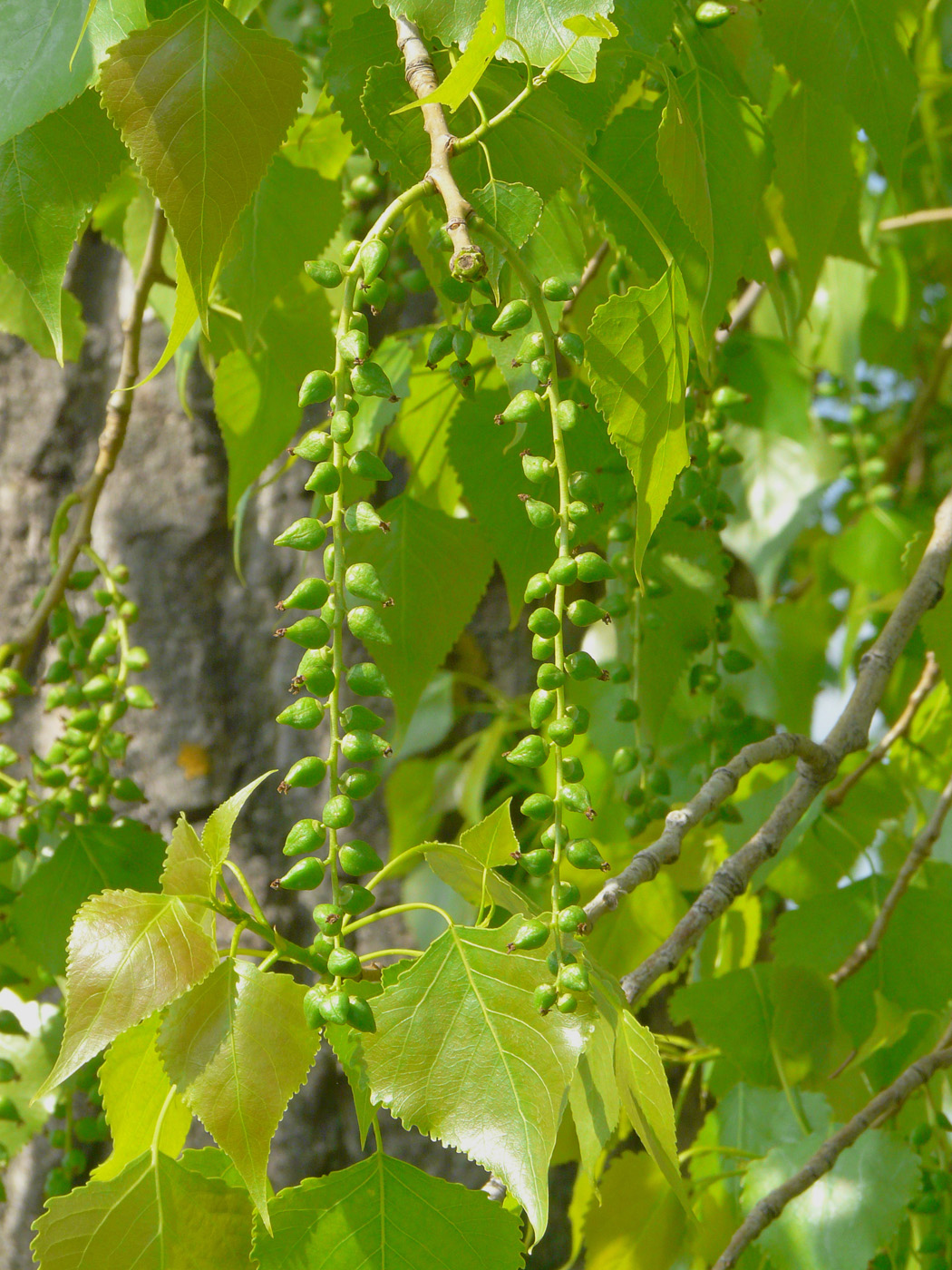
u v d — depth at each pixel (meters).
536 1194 0.52
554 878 0.54
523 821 0.95
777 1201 0.65
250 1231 0.54
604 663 0.86
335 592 0.53
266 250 0.67
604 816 0.88
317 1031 0.53
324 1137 0.90
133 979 0.52
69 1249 0.53
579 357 0.55
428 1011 0.53
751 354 0.90
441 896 0.91
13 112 0.55
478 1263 0.54
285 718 0.53
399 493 0.94
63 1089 0.72
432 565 0.68
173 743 0.95
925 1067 0.68
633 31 0.59
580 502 0.54
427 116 0.55
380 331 0.94
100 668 0.71
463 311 0.58
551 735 0.54
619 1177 0.72
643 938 0.80
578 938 0.54
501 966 0.54
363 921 0.53
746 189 0.62
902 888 0.74
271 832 0.94
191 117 0.55
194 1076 0.52
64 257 0.58
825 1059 0.74
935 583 0.70
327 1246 0.54
